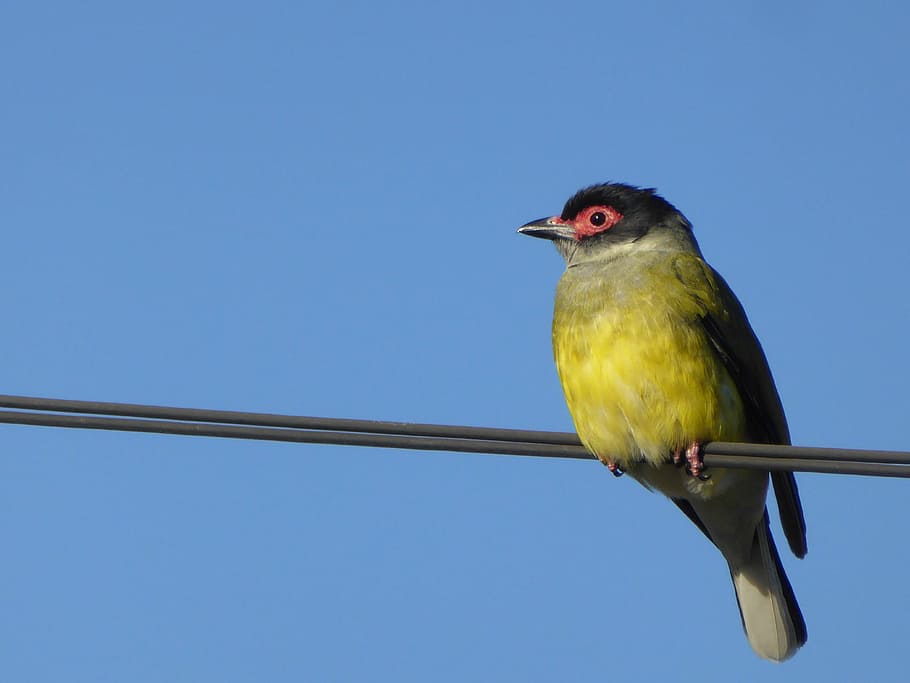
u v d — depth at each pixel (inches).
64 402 380.2
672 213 541.3
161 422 383.2
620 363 465.4
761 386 485.7
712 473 482.3
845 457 378.6
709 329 474.0
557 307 492.4
